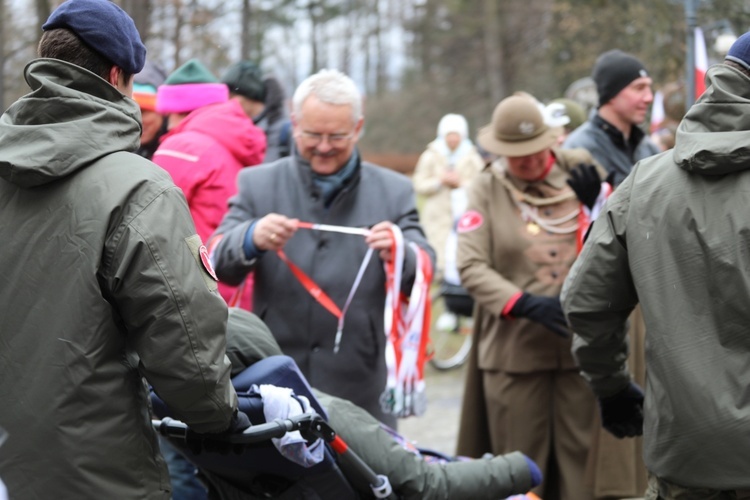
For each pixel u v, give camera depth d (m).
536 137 4.73
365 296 4.21
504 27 30.19
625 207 3.19
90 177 2.68
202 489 4.57
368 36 35.62
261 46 22.73
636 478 4.96
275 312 4.21
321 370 4.18
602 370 3.54
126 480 2.69
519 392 4.90
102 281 2.65
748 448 2.92
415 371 4.12
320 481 3.22
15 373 2.68
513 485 3.54
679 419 3.01
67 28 2.78
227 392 2.75
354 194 4.27
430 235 10.64
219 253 4.14
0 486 2.10
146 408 2.78
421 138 32.22
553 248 4.80
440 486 3.40
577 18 17.70
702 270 2.99
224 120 4.89
